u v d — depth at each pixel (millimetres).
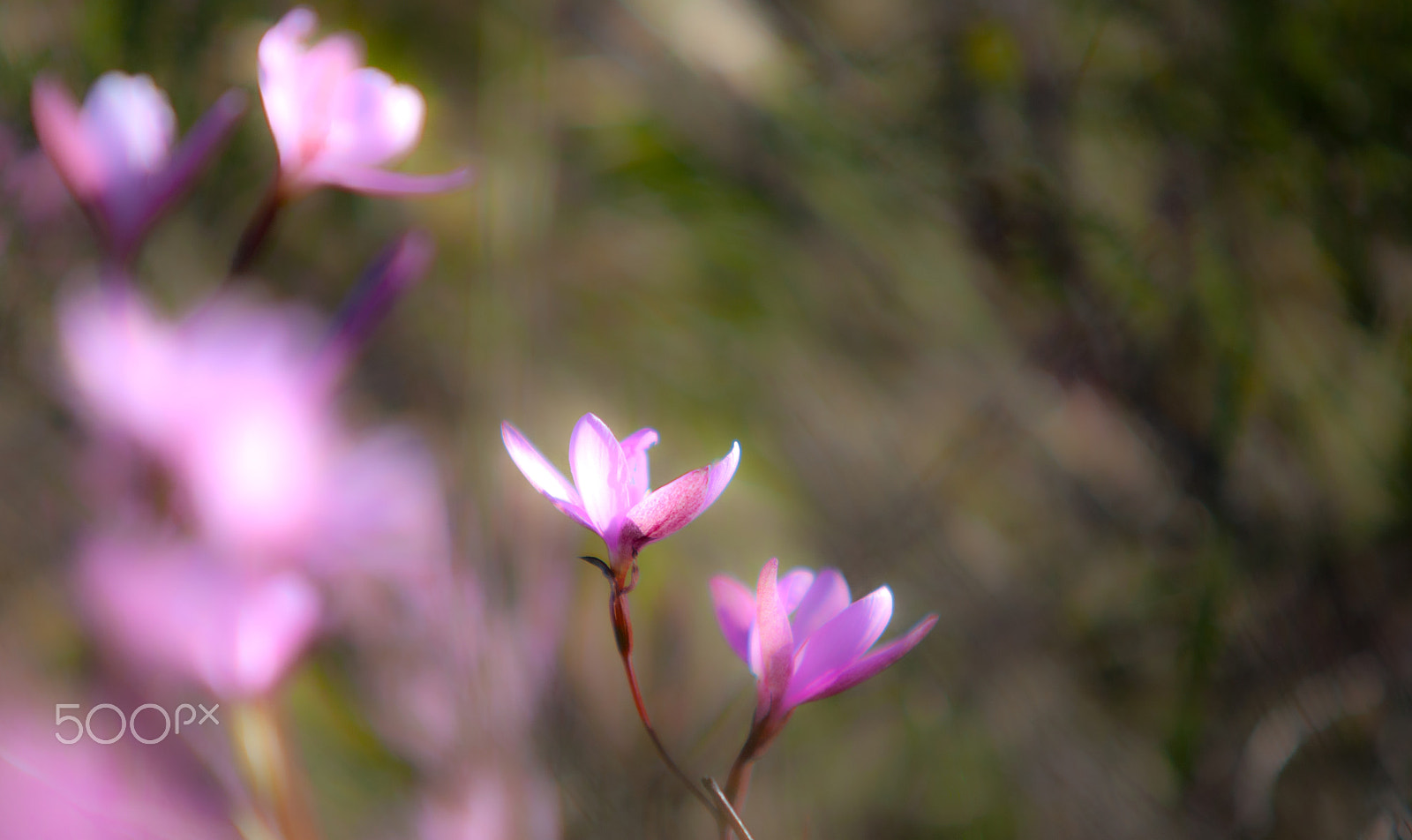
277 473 480
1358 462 835
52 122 490
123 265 492
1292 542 798
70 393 523
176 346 483
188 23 750
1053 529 833
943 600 763
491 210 670
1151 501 843
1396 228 851
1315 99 861
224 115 499
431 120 781
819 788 653
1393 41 836
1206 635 758
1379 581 781
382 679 502
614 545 447
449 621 504
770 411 837
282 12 793
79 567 482
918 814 672
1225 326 853
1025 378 862
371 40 790
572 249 834
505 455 532
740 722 593
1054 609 786
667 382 837
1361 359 850
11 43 662
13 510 516
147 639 476
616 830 520
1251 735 721
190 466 478
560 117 827
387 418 566
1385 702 721
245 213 702
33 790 470
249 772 476
